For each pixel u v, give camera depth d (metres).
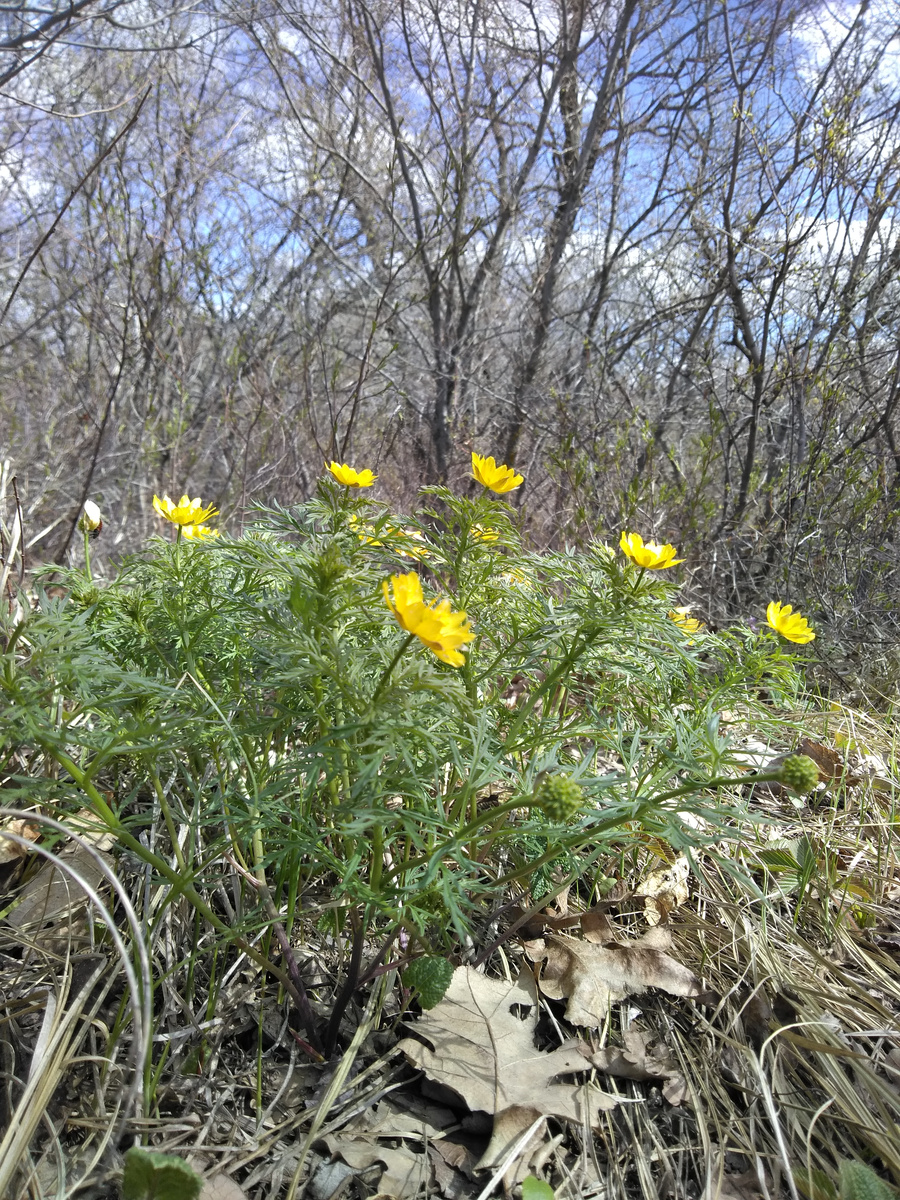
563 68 2.48
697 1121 0.58
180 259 2.26
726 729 0.74
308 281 2.92
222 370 2.58
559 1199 0.53
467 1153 0.54
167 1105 0.56
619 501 1.61
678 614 0.75
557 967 0.67
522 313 2.69
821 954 0.72
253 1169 0.53
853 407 1.90
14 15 2.11
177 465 2.12
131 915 0.47
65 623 0.53
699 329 2.19
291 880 0.59
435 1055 0.59
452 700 0.53
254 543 0.62
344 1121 0.56
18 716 0.49
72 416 2.51
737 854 0.80
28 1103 0.51
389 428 2.32
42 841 0.70
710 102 2.46
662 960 0.67
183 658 0.64
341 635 0.58
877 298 1.86
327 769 0.51
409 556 0.70
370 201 2.77
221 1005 0.61
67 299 2.29
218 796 0.57
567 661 0.62
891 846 0.86
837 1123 0.58
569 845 0.58
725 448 2.00
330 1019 0.59
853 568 1.50
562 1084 0.58
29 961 0.63
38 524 2.24
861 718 1.12
